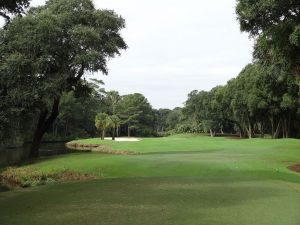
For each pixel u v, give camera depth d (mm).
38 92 30047
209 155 29641
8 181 21922
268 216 9586
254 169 21266
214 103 83250
